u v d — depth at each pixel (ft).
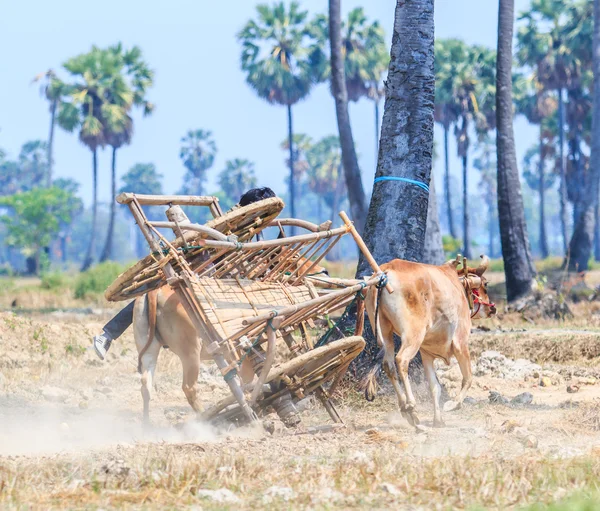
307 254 128.98
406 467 86.33
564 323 278.46
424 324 119.75
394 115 160.35
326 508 71.77
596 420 122.83
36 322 212.84
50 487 79.30
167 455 90.17
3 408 143.95
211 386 172.35
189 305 110.32
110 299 115.34
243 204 130.21
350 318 151.84
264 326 109.29
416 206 158.61
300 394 117.39
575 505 69.41
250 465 86.89
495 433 113.19
